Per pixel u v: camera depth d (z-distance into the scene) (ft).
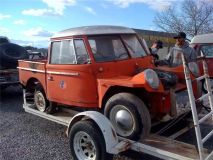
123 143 14.39
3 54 32.83
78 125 14.65
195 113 12.19
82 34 17.83
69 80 18.30
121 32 19.10
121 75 17.72
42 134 20.76
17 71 33.24
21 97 33.81
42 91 21.33
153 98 15.94
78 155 15.08
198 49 34.53
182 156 12.89
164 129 16.19
